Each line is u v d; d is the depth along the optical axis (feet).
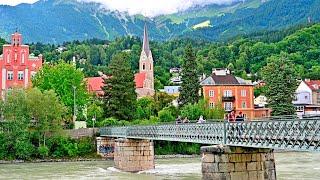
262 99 524.52
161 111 380.17
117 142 242.78
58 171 237.25
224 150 116.98
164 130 180.34
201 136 137.59
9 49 393.70
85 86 388.57
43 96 323.78
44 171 238.27
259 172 118.21
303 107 483.10
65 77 372.17
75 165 276.41
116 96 382.42
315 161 258.16
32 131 323.16
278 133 98.43
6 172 235.40
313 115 99.14
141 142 233.55
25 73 394.52
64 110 333.01
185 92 426.51
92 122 369.30
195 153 351.25
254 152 118.52
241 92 441.27
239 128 112.98
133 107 390.01
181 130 158.30
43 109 321.52
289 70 424.46
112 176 208.23
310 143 89.66
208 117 378.12
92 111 381.60
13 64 392.68
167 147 348.18
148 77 591.78
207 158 118.21
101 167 257.96
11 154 315.17
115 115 382.01
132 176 205.98
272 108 416.46
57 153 323.98
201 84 441.27
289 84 417.08
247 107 442.09
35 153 318.45
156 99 435.12
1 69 390.01
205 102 392.27
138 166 231.30
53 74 371.15
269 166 119.65
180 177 195.31
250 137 108.37
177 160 306.35
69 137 334.44
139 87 570.46
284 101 413.18
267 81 438.81
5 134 315.58
